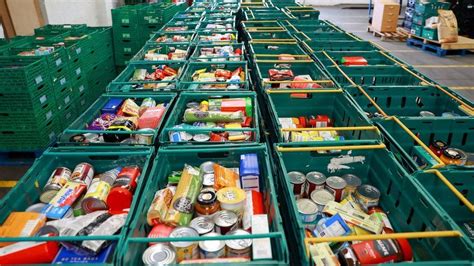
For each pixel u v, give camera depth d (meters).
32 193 1.75
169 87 2.98
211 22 5.72
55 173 1.84
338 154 2.05
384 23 9.20
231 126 2.38
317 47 4.38
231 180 1.85
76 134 2.24
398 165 1.76
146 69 3.57
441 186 1.83
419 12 8.05
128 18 5.85
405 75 3.46
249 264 1.18
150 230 1.56
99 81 5.37
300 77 3.37
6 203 1.56
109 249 1.34
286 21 5.86
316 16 7.32
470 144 2.51
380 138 2.10
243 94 2.74
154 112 2.44
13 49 3.97
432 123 2.43
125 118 2.44
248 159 1.92
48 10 6.20
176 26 5.55
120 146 2.00
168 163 1.99
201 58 3.65
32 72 3.33
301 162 2.05
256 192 1.77
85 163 1.91
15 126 3.40
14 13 5.44
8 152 3.57
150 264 1.27
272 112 2.52
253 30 5.09
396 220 1.77
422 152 2.14
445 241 1.35
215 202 1.62
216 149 1.96
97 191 1.68
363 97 2.96
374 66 3.51
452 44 7.35
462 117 2.42
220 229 1.52
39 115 3.47
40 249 1.31
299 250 1.39
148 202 1.61
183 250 1.34
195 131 2.20
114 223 1.47
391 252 1.38
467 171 1.86
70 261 1.31
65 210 1.60
